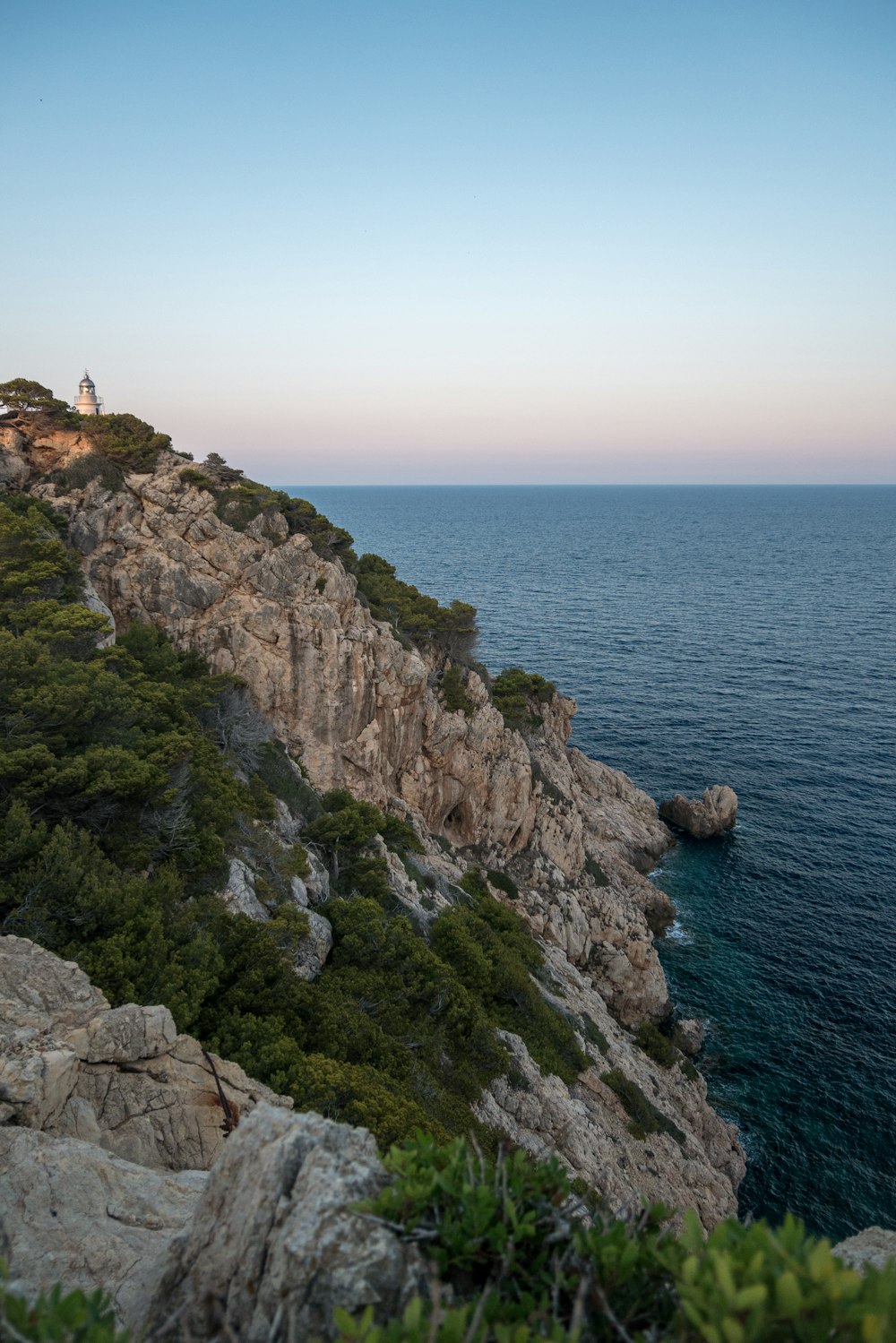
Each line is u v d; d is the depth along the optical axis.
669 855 71.81
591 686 114.88
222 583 53.84
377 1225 6.89
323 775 54.22
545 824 65.69
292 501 62.16
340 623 56.09
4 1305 6.02
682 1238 6.59
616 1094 38.88
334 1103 21.55
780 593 193.00
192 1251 7.87
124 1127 15.69
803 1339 5.27
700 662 127.69
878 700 108.25
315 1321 6.36
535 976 46.41
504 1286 6.74
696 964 56.97
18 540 45.75
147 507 54.34
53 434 56.88
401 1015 32.34
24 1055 14.75
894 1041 49.19
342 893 41.84
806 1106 44.72
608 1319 6.29
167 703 40.34
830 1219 38.44
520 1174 7.71
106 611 47.62
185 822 31.55
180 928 25.50
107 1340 5.83
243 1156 8.23
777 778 85.06
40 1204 11.63
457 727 62.12
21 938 18.22
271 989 26.31
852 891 64.75
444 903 47.12
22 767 27.77
